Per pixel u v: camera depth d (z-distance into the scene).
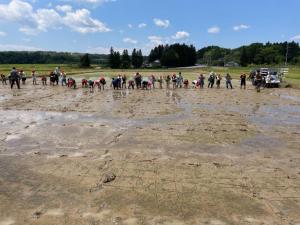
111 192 6.97
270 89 32.53
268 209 6.31
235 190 7.14
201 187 7.27
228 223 5.77
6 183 7.47
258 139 11.71
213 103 21.27
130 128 13.25
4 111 17.31
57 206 6.35
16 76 30.41
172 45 154.12
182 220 5.84
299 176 8.05
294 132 12.96
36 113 16.78
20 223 5.71
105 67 131.50
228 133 12.55
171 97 24.53
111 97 24.31
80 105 19.75
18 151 9.96
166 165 8.67
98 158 9.24
